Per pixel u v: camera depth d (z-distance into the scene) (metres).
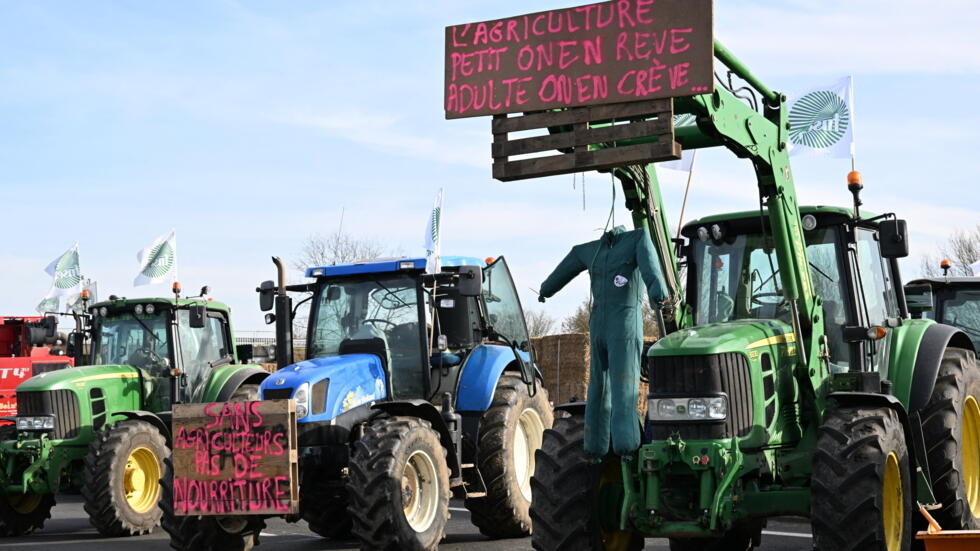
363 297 9.82
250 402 8.20
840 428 6.18
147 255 13.27
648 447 6.16
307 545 10.05
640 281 6.55
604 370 6.53
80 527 12.13
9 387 16.19
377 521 7.97
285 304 9.80
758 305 7.27
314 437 8.69
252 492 8.13
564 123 6.12
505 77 6.25
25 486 11.31
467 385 9.75
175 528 8.51
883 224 7.17
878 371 7.16
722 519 6.05
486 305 10.45
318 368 8.96
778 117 6.92
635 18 5.98
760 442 6.27
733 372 6.24
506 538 9.91
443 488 8.55
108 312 12.85
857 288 7.25
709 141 6.53
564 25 6.14
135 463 11.30
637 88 5.95
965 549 5.41
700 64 5.82
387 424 8.38
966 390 7.68
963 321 10.80
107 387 12.12
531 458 10.29
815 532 5.96
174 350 12.55
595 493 6.59
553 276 6.84
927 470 7.21
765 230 7.35
